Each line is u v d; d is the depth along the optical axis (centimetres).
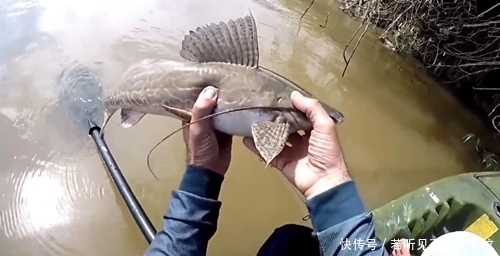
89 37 148
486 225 95
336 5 165
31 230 113
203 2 159
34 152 124
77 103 131
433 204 97
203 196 71
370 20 162
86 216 116
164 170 124
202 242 70
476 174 103
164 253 68
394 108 143
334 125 69
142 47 148
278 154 71
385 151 134
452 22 146
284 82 72
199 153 71
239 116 70
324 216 67
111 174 117
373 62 152
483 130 143
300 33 155
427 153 135
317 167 68
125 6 155
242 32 73
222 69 74
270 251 79
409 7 149
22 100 133
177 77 77
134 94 82
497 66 141
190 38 77
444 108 146
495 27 134
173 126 131
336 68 148
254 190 122
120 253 112
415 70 153
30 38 146
